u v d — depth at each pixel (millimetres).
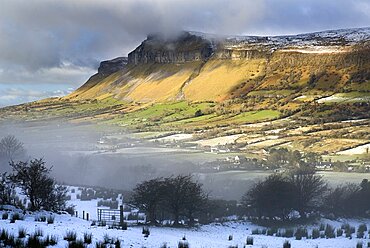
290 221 49938
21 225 28281
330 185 67562
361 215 55969
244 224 46750
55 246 22984
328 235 41562
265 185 52844
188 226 42094
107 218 42281
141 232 32406
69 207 44562
